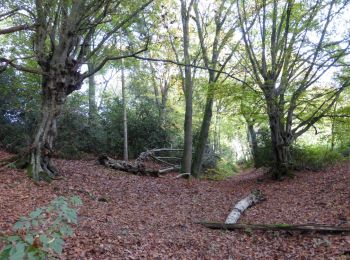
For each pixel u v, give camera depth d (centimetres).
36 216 299
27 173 1016
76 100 1847
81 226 669
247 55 1558
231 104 1479
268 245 656
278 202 1076
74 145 1795
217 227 783
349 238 631
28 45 1366
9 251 267
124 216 824
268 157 1853
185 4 1712
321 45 1355
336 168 1553
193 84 1862
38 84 1584
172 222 823
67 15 1088
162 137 2228
